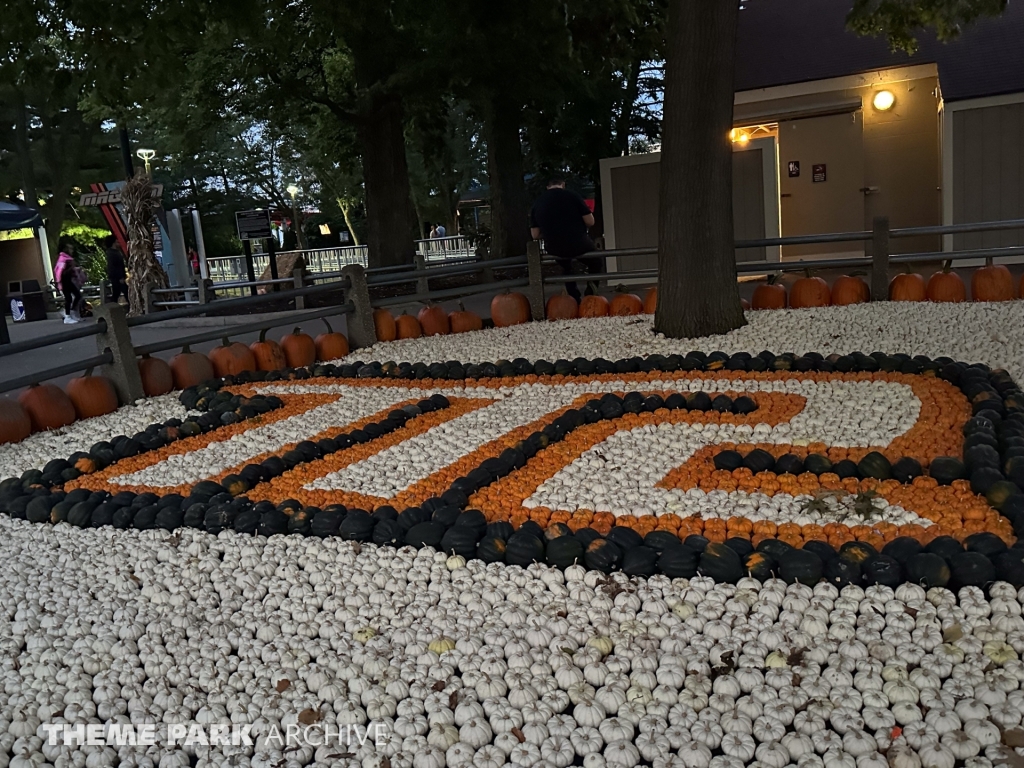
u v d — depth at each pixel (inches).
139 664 154.8
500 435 260.7
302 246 1674.5
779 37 701.9
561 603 156.3
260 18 568.1
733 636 141.1
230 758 127.6
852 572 151.6
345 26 642.2
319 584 174.1
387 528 189.2
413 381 353.7
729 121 382.9
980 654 130.9
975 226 418.9
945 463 192.2
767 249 674.2
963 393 258.7
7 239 1258.6
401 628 155.3
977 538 155.3
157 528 213.0
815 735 118.9
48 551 205.5
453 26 641.0
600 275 485.7
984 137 586.6
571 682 135.3
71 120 1594.5
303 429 293.1
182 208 2034.9
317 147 1226.6
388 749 125.2
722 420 251.3
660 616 150.3
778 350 353.1
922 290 428.5
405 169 780.0
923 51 628.7
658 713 126.6
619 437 242.4
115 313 361.7
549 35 661.3
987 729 115.6
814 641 138.4
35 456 301.4
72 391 354.0
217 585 177.9
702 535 175.0
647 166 636.1
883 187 668.1
